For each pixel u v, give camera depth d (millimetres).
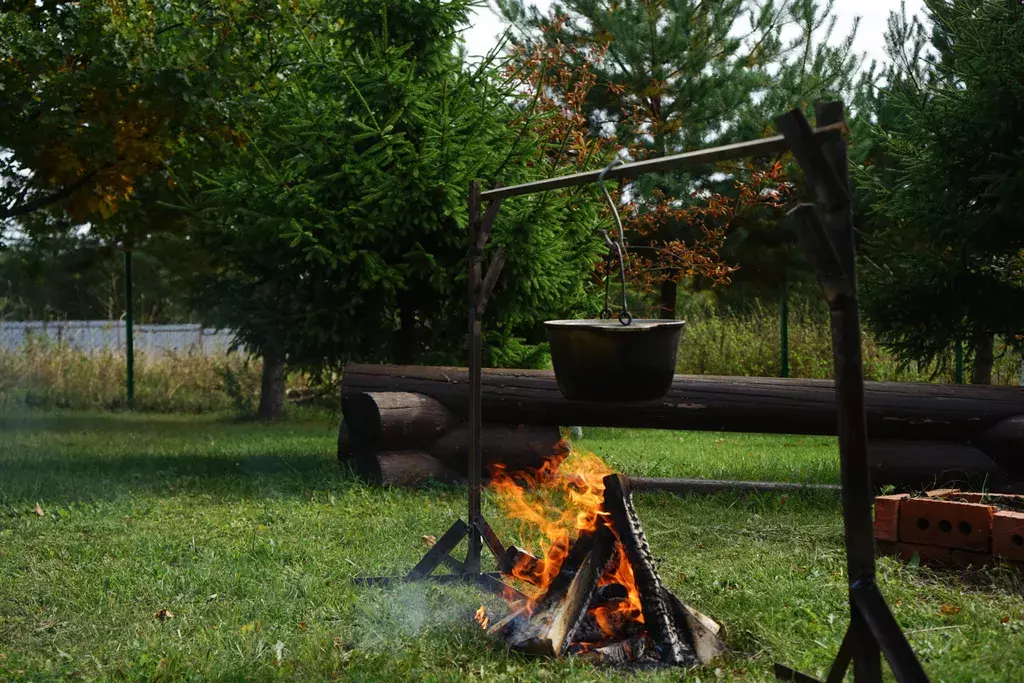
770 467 10250
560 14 16297
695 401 8742
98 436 13398
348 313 10547
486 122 10398
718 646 4227
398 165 9836
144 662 4102
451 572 5492
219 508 7816
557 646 4145
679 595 5113
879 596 3223
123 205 13586
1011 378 15305
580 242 11016
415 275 10383
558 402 9062
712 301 21422
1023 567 5520
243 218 10570
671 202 15641
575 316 11578
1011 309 9359
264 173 10375
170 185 13344
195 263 16125
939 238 9539
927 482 8266
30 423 15414
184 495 8422
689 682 3879
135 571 5734
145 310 28953
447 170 9914
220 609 4941
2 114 10828
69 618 4832
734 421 8742
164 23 12594
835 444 12969
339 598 5082
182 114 11164
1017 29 8938
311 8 12805
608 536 4465
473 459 5418
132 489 8727
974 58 9156
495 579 5234
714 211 14789
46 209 13086
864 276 10094
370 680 3885
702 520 7328
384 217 9812
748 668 4035
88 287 27656
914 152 9805
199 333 19656
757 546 6410
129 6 11867
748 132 16016
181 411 18203
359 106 10398
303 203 9953
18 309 23062
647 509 7848
